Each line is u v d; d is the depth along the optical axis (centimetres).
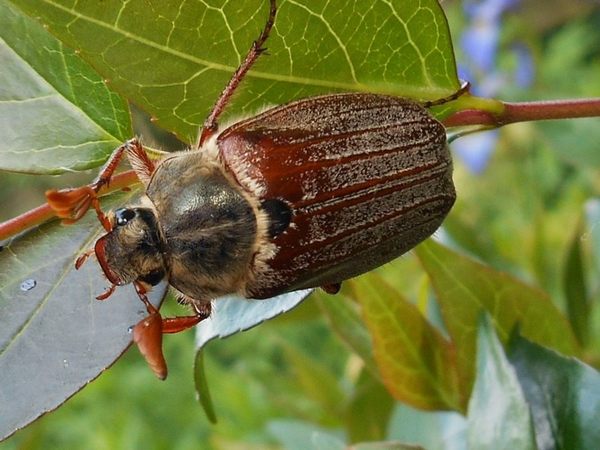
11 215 29
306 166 9
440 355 10
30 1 8
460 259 10
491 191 22
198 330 10
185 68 8
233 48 8
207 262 9
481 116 9
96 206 9
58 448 26
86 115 9
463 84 9
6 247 9
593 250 14
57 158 9
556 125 15
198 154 9
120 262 9
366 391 12
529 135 20
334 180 9
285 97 9
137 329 8
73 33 8
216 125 9
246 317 10
